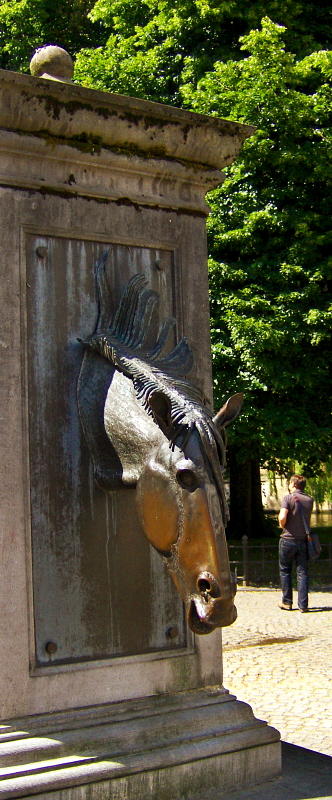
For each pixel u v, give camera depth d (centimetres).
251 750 313
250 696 582
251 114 1227
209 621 230
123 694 301
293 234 1257
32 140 295
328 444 1350
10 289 290
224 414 255
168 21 1369
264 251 1264
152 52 1358
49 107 292
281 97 1217
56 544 292
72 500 296
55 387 296
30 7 1562
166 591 316
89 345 299
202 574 234
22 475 287
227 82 1248
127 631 305
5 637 278
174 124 321
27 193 297
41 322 297
